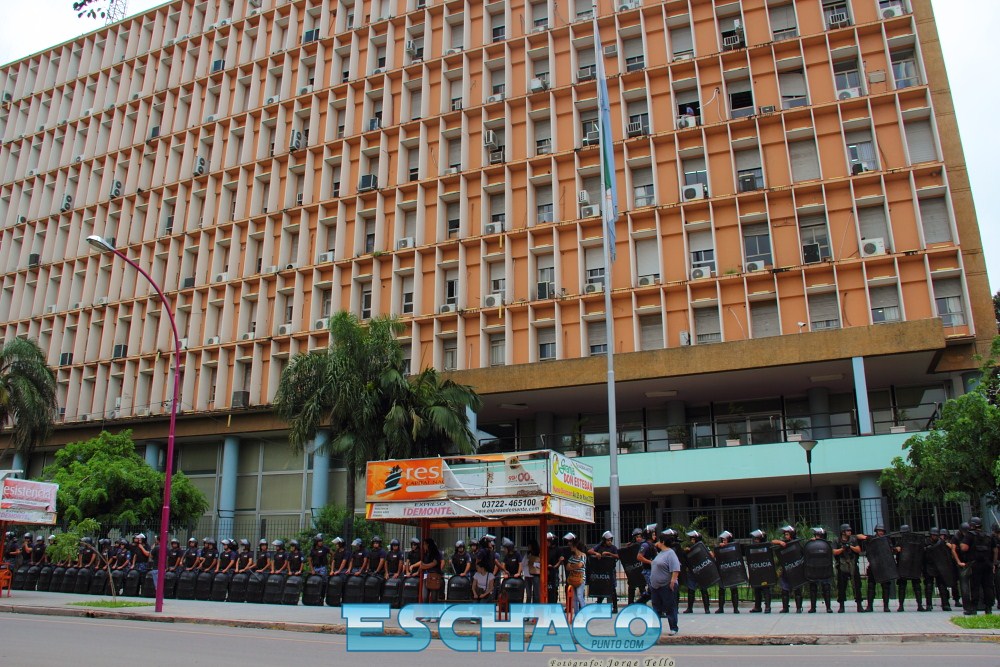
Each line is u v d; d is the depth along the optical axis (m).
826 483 28.19
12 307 47.75
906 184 29.84
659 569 12.86
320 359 25.77
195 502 32.88
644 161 33.78
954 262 28.72
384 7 42.06
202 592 21.33
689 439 29.97
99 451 32.28
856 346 27.50
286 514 36.84
